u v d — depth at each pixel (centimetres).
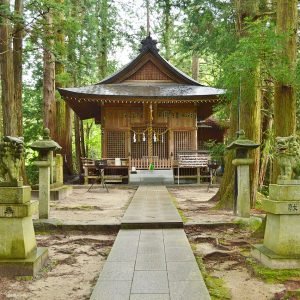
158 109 2448
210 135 2998
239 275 529
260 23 698
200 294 434
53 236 807
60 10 1377
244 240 724
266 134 1437
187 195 1630
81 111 2659
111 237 801
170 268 533
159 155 2458
